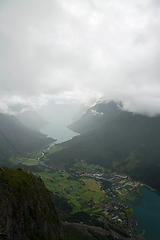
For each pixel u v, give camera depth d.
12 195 52.50
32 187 66.56
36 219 57.62
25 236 49.16
